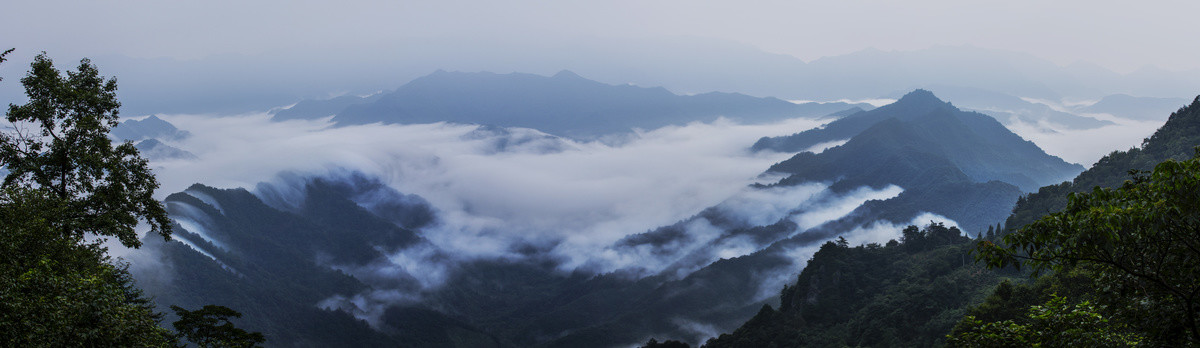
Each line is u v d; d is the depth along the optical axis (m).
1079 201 16.70
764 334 112.38
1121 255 16.31
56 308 19.94
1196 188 14.58
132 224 33.66
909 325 91.69
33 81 31.52
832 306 115.88
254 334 33.19
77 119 32.31
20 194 26.23
